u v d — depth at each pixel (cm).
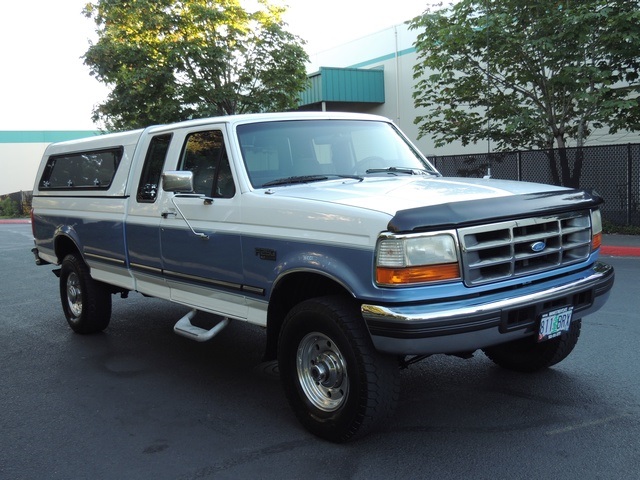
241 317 466
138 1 1600
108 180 621
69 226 688
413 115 2273
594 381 488
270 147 481
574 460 363
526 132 1477
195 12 1619
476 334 353
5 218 3375
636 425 406
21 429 446
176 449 404
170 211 516
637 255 1102
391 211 355
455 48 1409
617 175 1365
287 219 409
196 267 495
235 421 446
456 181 458
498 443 389
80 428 445
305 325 400
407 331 342
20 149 4062
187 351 630
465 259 355
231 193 462
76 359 616
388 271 347
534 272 385
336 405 394
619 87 1415
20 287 1051
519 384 490
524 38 1336
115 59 1644
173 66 1638
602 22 1234
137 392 516
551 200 393
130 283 600
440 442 395
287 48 1742
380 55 2403
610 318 661
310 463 375
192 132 516
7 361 617
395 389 376
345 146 518
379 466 367
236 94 1741
